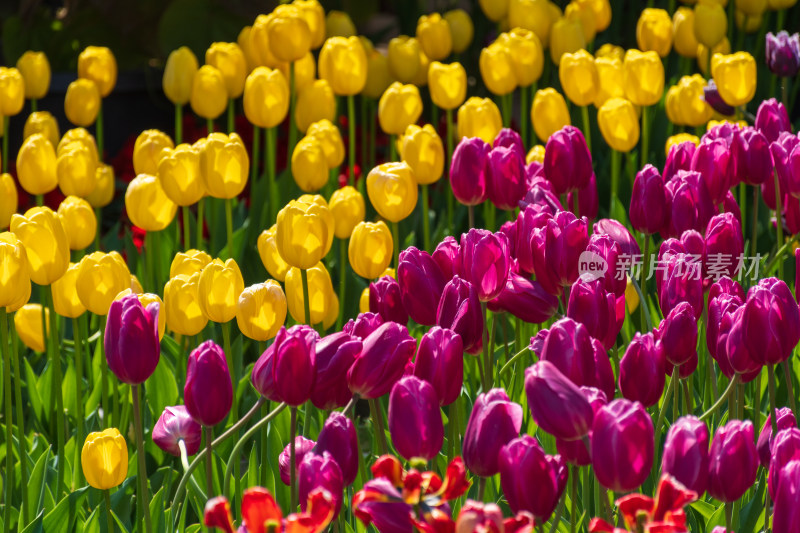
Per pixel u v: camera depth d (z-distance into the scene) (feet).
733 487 9.73
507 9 20.33
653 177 10.90
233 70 16.84
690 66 21.03
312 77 17.95
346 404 10.19
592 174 11.59
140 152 13.85
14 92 15.94
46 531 10.86
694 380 11.58
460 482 9.41
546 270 10.45
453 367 9.94
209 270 10.88
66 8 27.32
